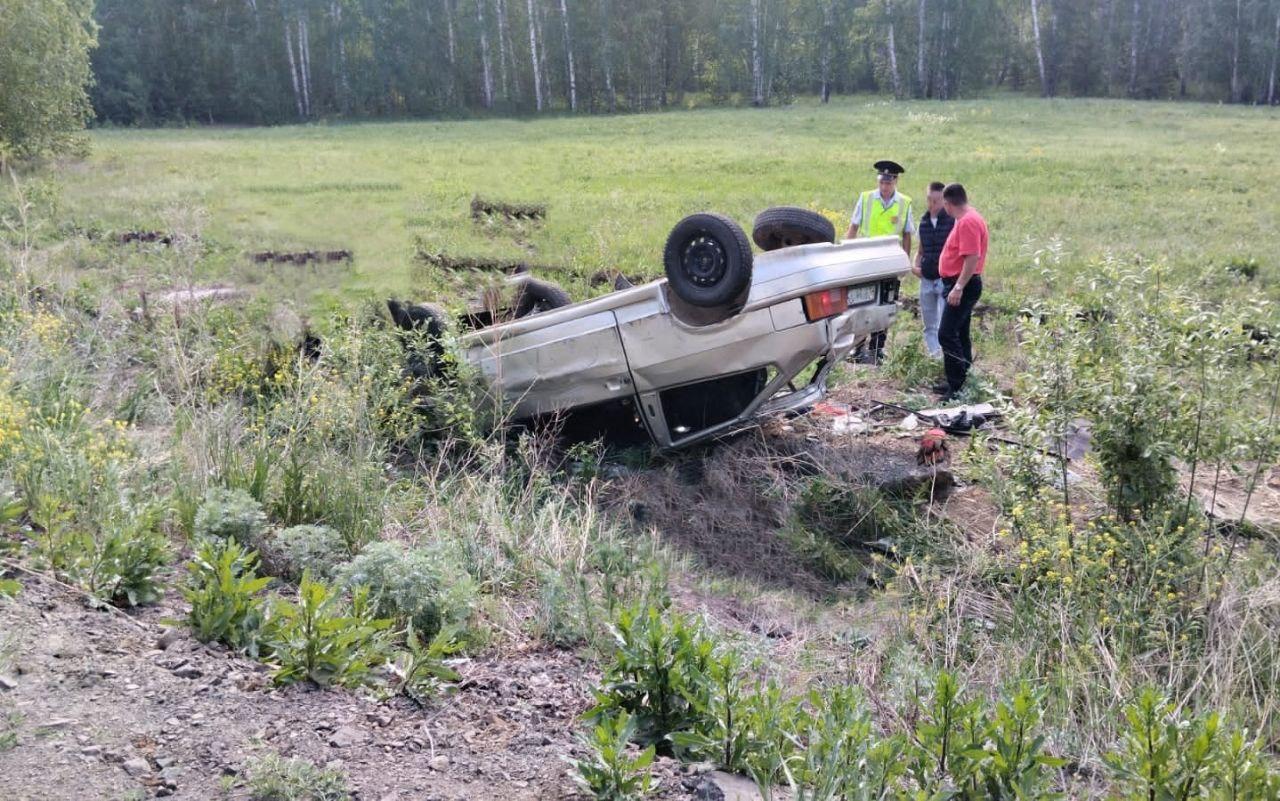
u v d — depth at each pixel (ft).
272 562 16.56
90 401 22.76
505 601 16.87
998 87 256.11
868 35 243.60
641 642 12.34
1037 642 15.93
